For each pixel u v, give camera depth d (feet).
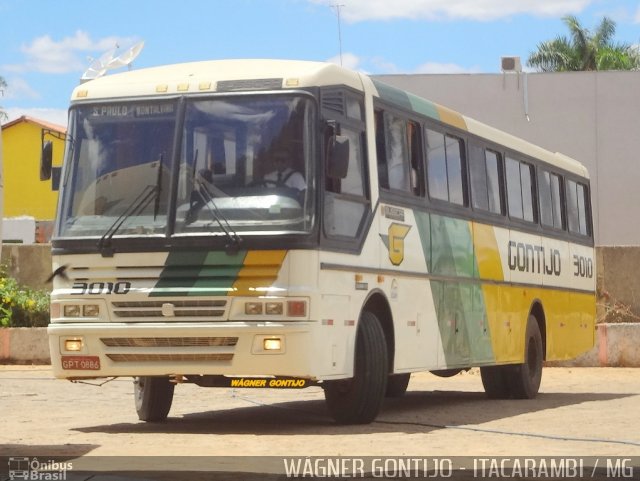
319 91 44.62
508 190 64.64
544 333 69.41
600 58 256.11
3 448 39.34
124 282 44.24
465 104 167.73
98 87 46.42
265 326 42.86
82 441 41.96
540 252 68.95
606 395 67.72
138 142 45.21
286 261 43.09
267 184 43.88
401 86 167.32
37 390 65.82
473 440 42.52
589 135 168.66
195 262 43.62
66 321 44.93
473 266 58.65
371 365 47.26
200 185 44.16
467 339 57.52
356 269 46.32
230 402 60.44
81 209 45.29
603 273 96.43
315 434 44.29
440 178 55.52
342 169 43.83
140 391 49.78
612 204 170.09
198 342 43.50
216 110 44.78
